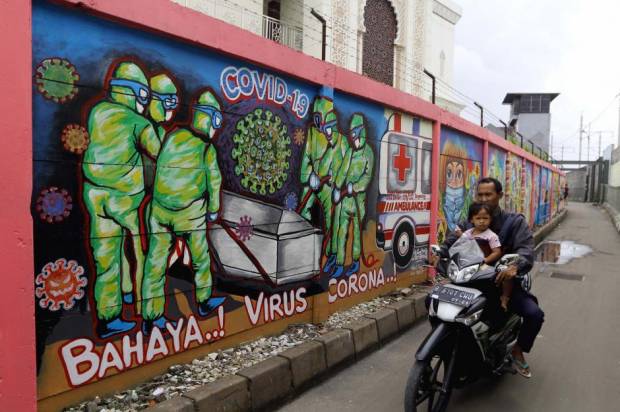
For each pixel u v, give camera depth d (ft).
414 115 21.38
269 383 11.28
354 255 17.72
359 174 17.78
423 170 22.49
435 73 56.44
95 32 9.25
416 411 10.65
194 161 11.37
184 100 11.03
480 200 12.80
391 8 41.81
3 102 7.64
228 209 12.37
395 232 20.42
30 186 8.05
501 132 56.08
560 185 94.43
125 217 9.95
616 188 89.45
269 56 13.01
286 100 14.03
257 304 13.44
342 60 34.14
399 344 16.33
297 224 14.73
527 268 11.70
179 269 11.18
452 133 25.98
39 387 8.68
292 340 13.83
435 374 10.80
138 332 10.36
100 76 9.36
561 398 12.51
